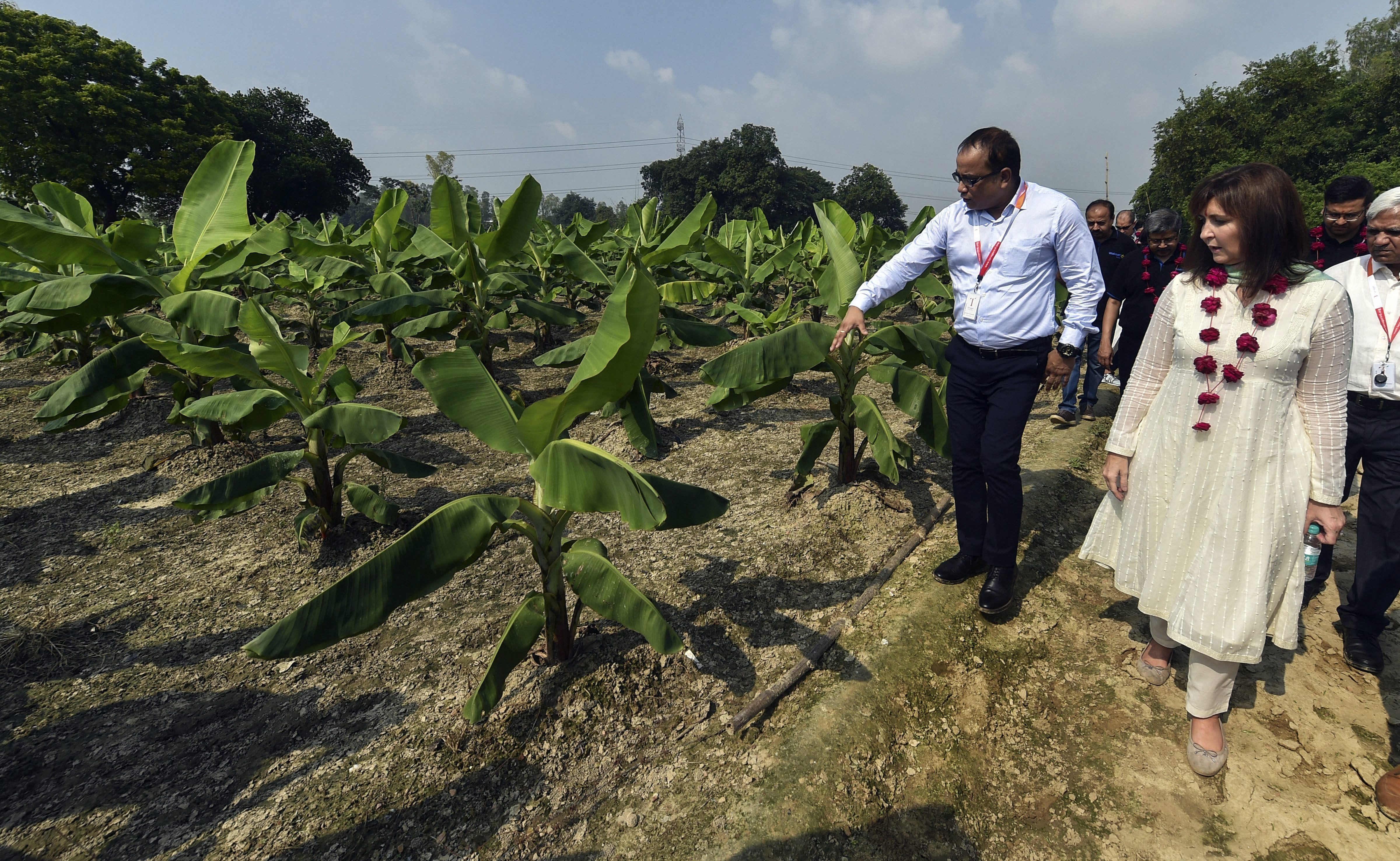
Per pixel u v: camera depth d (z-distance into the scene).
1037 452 4.65
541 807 2.03
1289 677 2.46
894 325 3.53
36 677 2.68
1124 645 2.67
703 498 2.26
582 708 2.33
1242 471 1.88
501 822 1.98
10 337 7.69
